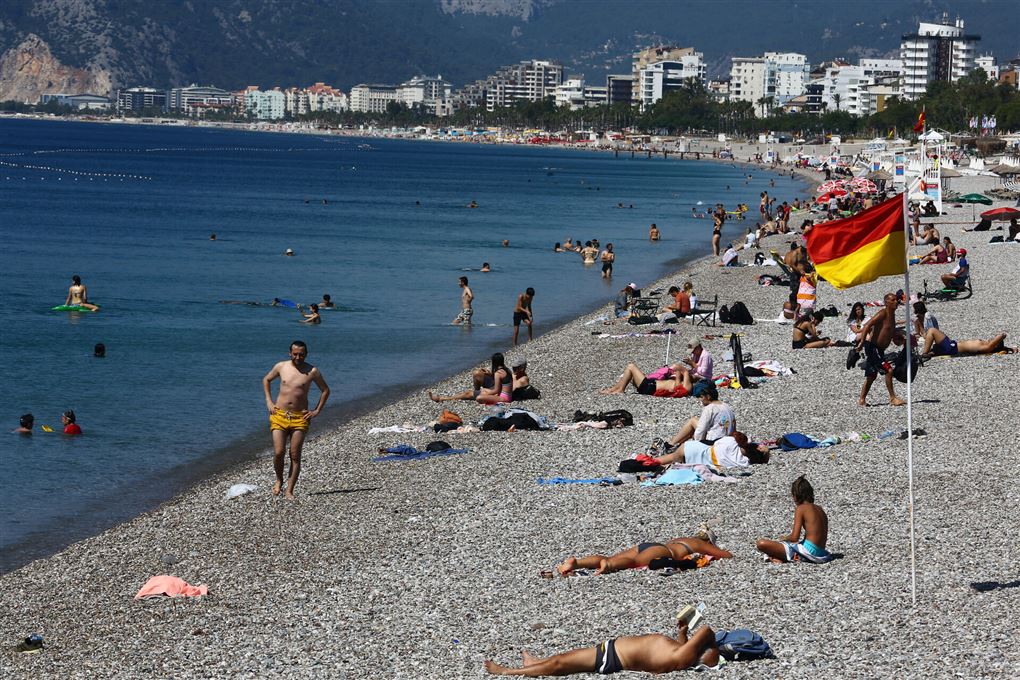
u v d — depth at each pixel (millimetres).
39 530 22750
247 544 20500
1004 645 14266
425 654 15117
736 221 113188
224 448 29109
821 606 15875
